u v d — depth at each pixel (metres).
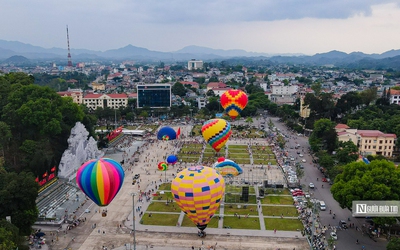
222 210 134.00
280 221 125.44
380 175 113.38
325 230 117.44
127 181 166.12
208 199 105.38
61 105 189.25
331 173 158.00
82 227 121.31
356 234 115.56
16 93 176.88
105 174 102.00
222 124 182.12
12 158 161.25
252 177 169.00
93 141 197.00
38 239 111.75
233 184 159.88
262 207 137.00
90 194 103.75
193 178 106.12
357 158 174.50
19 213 106.69
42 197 139.88
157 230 119.31
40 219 124.44
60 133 184.00
